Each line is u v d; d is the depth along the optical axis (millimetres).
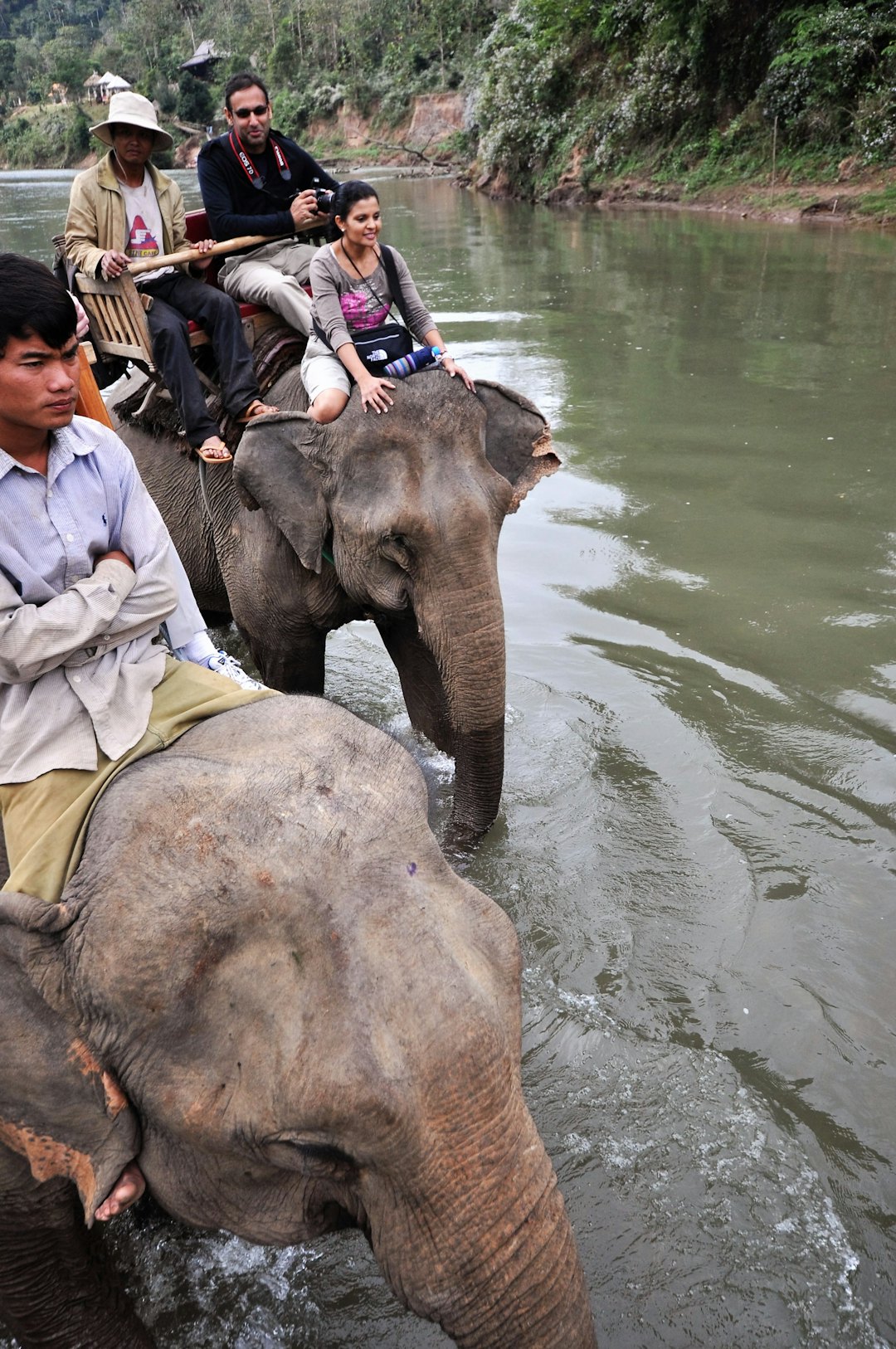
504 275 16875
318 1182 1880
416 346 4793
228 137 4926
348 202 4191
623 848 4059
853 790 4262
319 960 1781
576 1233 2705
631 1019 3336
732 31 24266
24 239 25000
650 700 4930
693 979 3467
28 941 1922
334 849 1867
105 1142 1942
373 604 4129
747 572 6094
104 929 1876
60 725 2145
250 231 4816
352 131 64375
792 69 22000
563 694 5000
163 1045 1847
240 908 1815
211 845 1878
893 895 3727
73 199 4781
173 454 5320
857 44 20734
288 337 4805
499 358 10984
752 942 3586
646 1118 3002
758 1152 2889
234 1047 1805
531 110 32406
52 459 2180
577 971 3535
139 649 2287
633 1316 2520
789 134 22500
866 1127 2938
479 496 3906
